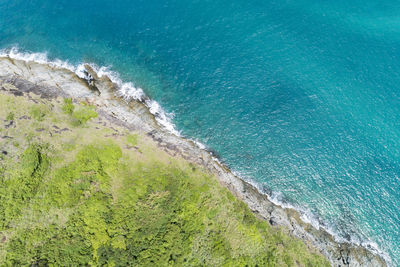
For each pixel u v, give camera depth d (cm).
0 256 3869
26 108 5250
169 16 8331
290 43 8056
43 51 6981
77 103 5738
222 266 4538
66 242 4141
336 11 8938
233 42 7931
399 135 6712
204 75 7244
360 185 6181
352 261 5328
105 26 7862
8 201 4262
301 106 6981
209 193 5247
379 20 8744
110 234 4356
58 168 4800
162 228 4588
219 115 6694
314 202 5994
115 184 4953
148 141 5675
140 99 6519
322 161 6372
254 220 5162
